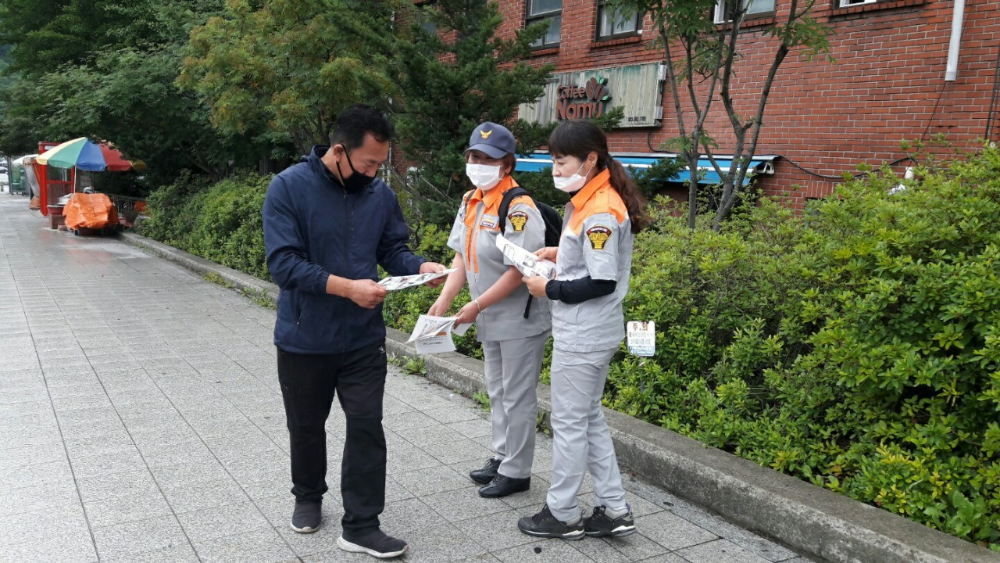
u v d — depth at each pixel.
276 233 3.10
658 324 4.90
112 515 3.56
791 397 4.12
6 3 20.95
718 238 4.99
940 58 7.83
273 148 15.12
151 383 5.79
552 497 3.40
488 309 3.69
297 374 3.27
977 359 3.29
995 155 4.21
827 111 8.85
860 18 8.48
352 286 3.04
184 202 16.34
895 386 3.49
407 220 8.59
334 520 3.57
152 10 16.12
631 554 3.32
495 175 3.60
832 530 3.19
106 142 17.95
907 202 4.35
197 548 3.27
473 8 9.16
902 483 3.36
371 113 3.12
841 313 4.18
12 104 28.86
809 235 4.81
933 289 3.51
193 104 14.96
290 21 10.44
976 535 3.16
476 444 4.63
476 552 3.31
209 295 10.12
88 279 11.38
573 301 3.17
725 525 3.61
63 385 5.69
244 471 4.12
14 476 3.99
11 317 8.33
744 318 4.80
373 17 10.55
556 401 3.35
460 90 8.35
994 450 3.27
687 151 6.41
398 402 5.42
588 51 11.90
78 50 18.42
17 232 19.11
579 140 3.10
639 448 4.14
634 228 3.28
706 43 6.75
